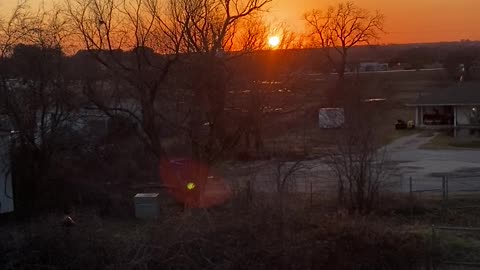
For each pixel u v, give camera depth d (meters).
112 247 11.95
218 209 19.69
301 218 13.26
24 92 24.20
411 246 12.58
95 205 22.22
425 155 37.72
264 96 24.58
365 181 21.08
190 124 23.95
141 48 23.91
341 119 41.84
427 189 25.39
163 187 25.31
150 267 11.45
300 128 46.03
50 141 24.66
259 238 12.02
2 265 11.62
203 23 23.88
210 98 23.53
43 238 11.98
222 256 11.68
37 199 23.19
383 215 20.36
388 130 53.28
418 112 57.91
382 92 76.56
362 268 12.01
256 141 34.94
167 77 23.98
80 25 24.59
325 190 24.12
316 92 53.47
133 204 21.30
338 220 13.59
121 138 29.27
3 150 21.94
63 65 25.64
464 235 16.08
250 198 18.66
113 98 26.27
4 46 24.02
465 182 27.64
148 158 29.61
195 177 23.48
